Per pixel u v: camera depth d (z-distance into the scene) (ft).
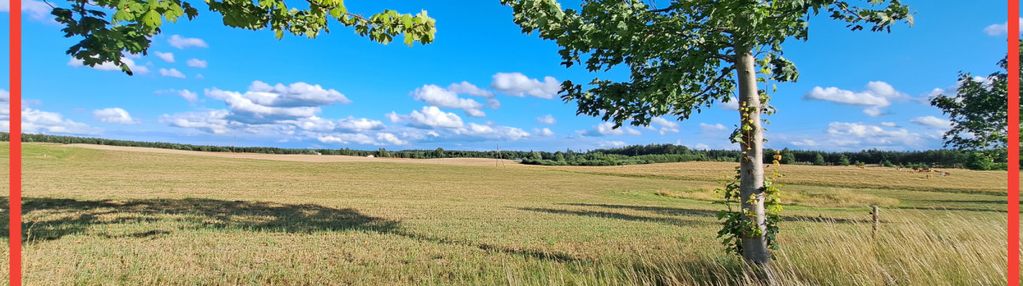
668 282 17.46
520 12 18.43
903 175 214.28
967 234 19.62
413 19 17.31
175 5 11.49
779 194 17.42
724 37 17.22
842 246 18.04
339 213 51.57
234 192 87.20
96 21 10.62
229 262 24.39
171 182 109.91
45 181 97.30
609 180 192.95
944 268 16.07
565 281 19.61
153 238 30.89
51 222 37.32
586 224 48.06
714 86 21.50
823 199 120.78
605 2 15.71
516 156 384.88
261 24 17.46
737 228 17.56
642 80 18.85
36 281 19.29
